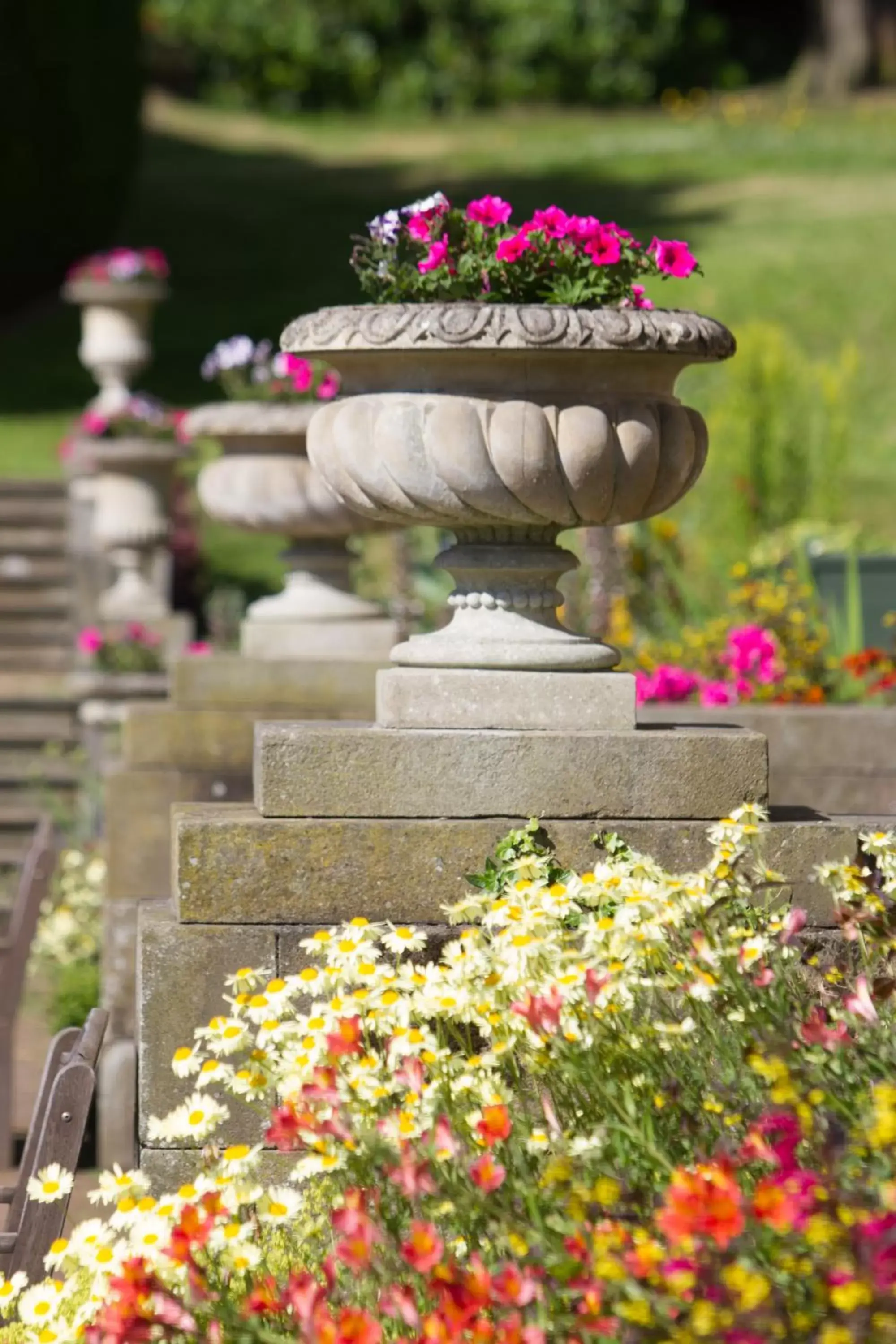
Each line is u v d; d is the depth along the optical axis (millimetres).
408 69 38812
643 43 38969
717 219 27562
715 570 13711
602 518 5367
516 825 5289
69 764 14195
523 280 5387
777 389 14891
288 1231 4324
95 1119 8164
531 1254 3613
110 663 13930
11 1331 4062
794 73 40500
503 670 5449
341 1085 3992
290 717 8367
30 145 25719
